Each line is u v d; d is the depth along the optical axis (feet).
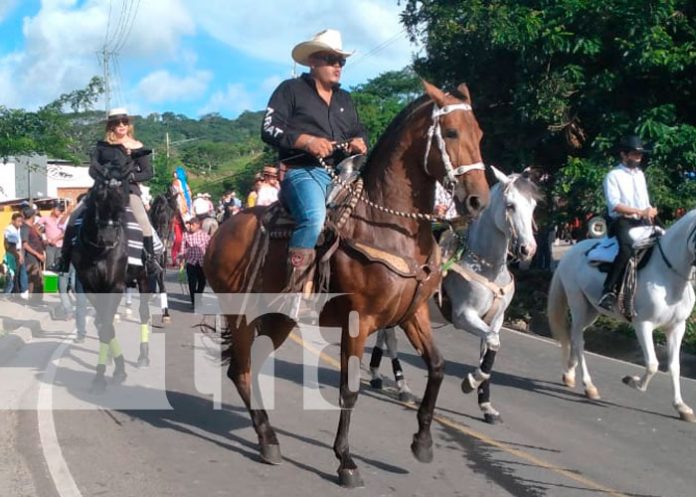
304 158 19.34
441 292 25.63
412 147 18.06
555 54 47.44
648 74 45.65
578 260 29.07
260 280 20.16
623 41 44.09
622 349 38.91
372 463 20.10
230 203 48.96
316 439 21.99
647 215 26.61
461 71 53.78
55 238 54.54
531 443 22.41
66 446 20.84
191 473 19.06
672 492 18.69
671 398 28.30
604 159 45.91
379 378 28.37
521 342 39.37
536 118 47.75
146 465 19.56
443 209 20.16
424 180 18.22
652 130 43.83
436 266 18.97
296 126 19.36
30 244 53.06
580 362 28.73
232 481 18.60
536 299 49.98
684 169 45.98
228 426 23.11
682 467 20.61
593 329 41.39
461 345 38.19
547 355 36.04
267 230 19.95
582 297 28.94
